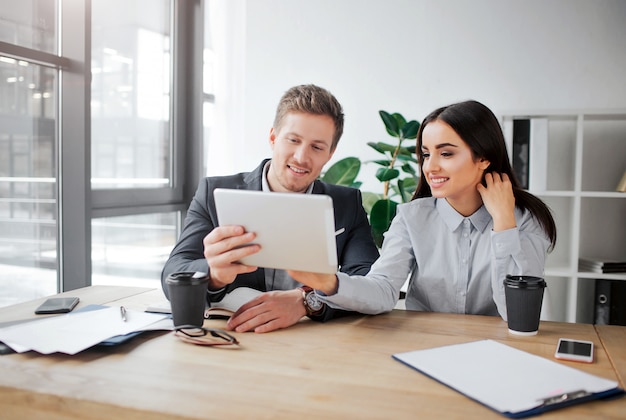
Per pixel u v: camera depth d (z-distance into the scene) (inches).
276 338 44.8
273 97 138.8
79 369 36.9
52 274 102.9
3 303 93.7
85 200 102.1
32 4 95.0
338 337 45.3
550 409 30.5
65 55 100.1
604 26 118.0
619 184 111.8
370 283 53.6
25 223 96.5
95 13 111.7
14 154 93.6
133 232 125.5
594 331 48.0
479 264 60.9
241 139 141.8
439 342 43.8
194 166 139.9
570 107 120.5
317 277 48.4
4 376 35.6
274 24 137.9
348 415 29.5
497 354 39.9
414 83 129.1
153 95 129.9
